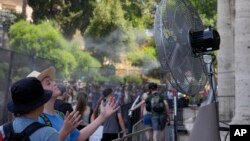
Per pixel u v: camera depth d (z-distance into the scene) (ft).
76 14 139.95
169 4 13.93
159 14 13.47
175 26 14.05
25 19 123.03
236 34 27.58
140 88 87.04
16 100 9.82
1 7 144.56
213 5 93.76
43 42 105.09
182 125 41.70
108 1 142.92
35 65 31.22
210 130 13.26
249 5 27.17
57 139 9.71
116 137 29.14
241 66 26.86
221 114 43.73
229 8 46.11
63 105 19.45
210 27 14.83
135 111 38.60
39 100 9.96
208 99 14.11
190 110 55.06
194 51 14.66
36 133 9.57
